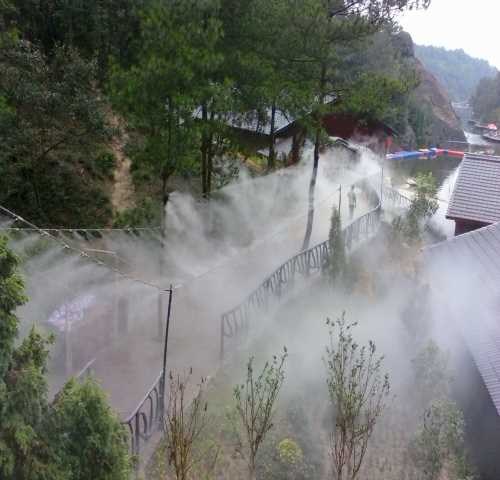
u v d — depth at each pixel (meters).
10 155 15.88
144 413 8.14
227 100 12.70
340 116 34.12
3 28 18.25
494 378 9.05
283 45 14.62
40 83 15.77
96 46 24.48
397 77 16.56
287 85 14.66
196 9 12.58
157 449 8.23
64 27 24.25
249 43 14.72
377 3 14.69
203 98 12.64
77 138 18.16
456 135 71.94
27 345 4.64
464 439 9.88
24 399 4.28
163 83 12.00
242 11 14.38
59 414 4.70
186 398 9.55
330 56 14.86
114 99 12.51
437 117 70.62
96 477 4.83
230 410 9.31
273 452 8.37
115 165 19.91
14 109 15.97
